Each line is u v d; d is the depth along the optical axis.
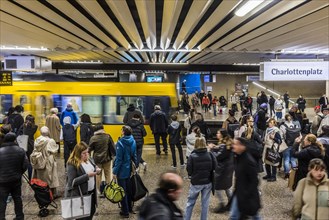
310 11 8.73
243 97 30.03
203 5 8.28
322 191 4.12
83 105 14.16
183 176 9.30
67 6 9.00
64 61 29.55
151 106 14.40
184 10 11.34
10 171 5.75
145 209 3.06
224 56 23.67
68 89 14.15
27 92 13.99
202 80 43.09
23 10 9.33
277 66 16.86
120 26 13.71
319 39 14.40
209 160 5.66
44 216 6.50
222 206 6.59
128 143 6.31
